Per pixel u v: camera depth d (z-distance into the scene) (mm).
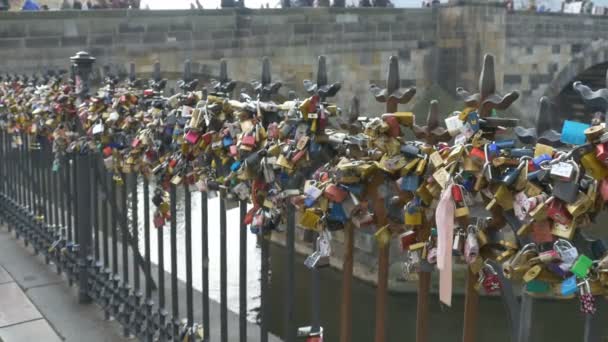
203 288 3236
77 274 4836
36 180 6027
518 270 1607
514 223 1645
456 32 25547
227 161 2748
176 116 3094
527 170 1552
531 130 1631
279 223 2574
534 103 27984
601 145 1405
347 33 22531
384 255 2221
